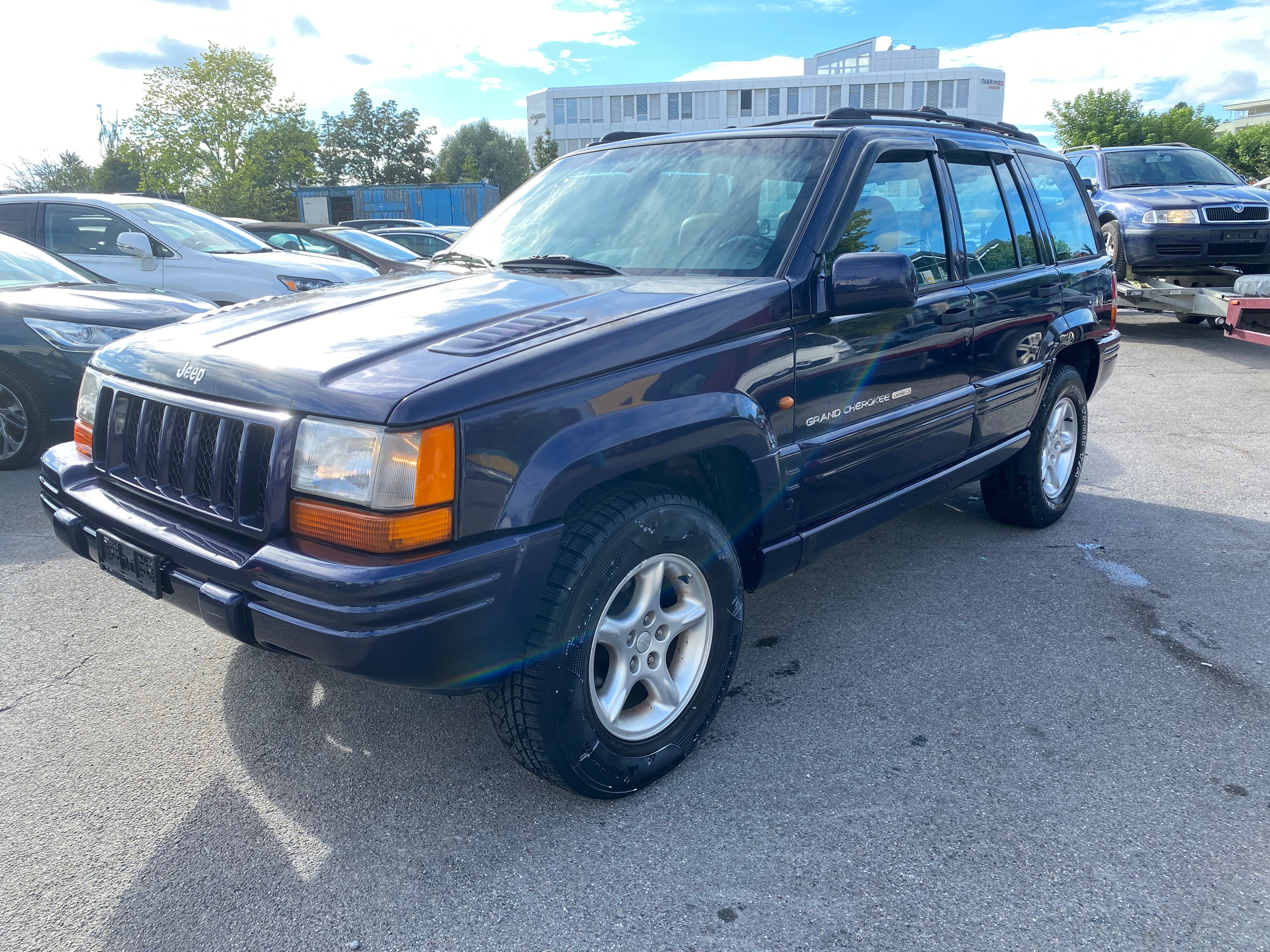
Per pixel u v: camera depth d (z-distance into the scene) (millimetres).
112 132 58094
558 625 2076
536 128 81938
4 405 5191
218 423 2129
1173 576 3848
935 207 3311
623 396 2145
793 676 3031
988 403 3607
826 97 74875
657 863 2123
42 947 1868
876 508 3088
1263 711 2773
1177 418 6711
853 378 2830
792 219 2756
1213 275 9117
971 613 3520
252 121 42625
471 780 2465
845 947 1853
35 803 2348
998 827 2227
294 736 2672
